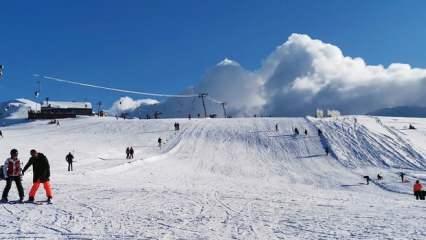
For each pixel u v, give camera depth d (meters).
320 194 27.75
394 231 12.58
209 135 78.69
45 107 144.62
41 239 10.79
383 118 92.75
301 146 68.88
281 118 93.31
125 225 12.81
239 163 58.50
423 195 31.77
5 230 11.80
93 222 13.20
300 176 50.88
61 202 17.61
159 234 11.60
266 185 35.69
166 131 84.38
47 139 74.12
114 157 57.78
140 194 20.97
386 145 68.12
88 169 41.41
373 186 45.72
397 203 23.77
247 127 83.75
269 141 72.56
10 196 19.27
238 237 11.52
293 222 14.10
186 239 11.09
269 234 12.00
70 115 135.00
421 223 14.21
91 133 84.88
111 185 25.84
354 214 16.45
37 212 14.97
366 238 11.52
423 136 75.38
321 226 13.35
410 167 58.28
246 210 16.81
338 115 96.50
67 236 11.17
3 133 86.94
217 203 18.58
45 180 17.22
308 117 90.81
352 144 68.81
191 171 49.66
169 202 18.39
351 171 54.81
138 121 96.94
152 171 45.34
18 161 17.36
